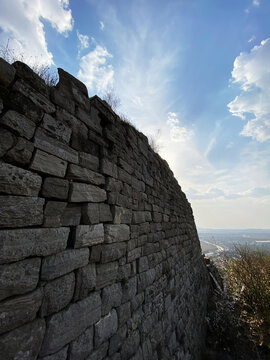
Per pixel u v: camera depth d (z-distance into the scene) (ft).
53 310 3.68
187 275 14.94
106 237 5.58
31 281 3.36
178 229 15.07
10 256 3.08
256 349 14.76
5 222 3.10
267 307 18.31
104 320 4.98
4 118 3.33
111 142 6.77
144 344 6.67
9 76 3.52
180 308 11.32
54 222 3.98
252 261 25.04
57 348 3.60
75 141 4.98
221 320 16.80
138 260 7.50
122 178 7.08
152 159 11.42
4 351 2.81
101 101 6.47
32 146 3.76
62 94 4.77
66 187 4.42
